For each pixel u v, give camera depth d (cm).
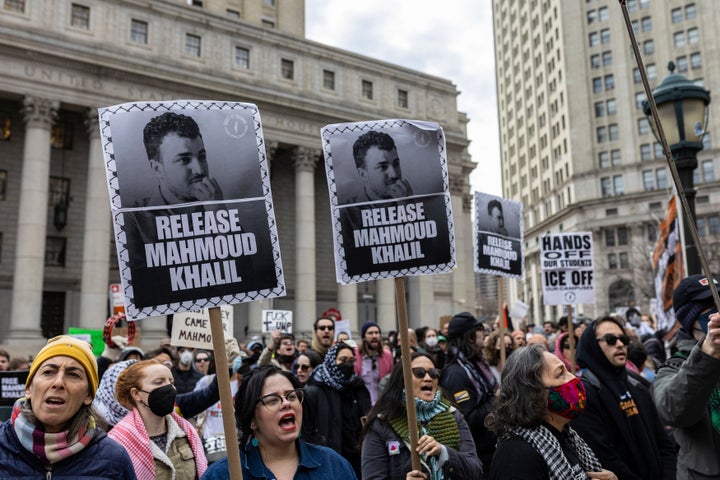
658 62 7788
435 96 5081
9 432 328
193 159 404
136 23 3816
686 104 843
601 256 7762
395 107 4844
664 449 515
